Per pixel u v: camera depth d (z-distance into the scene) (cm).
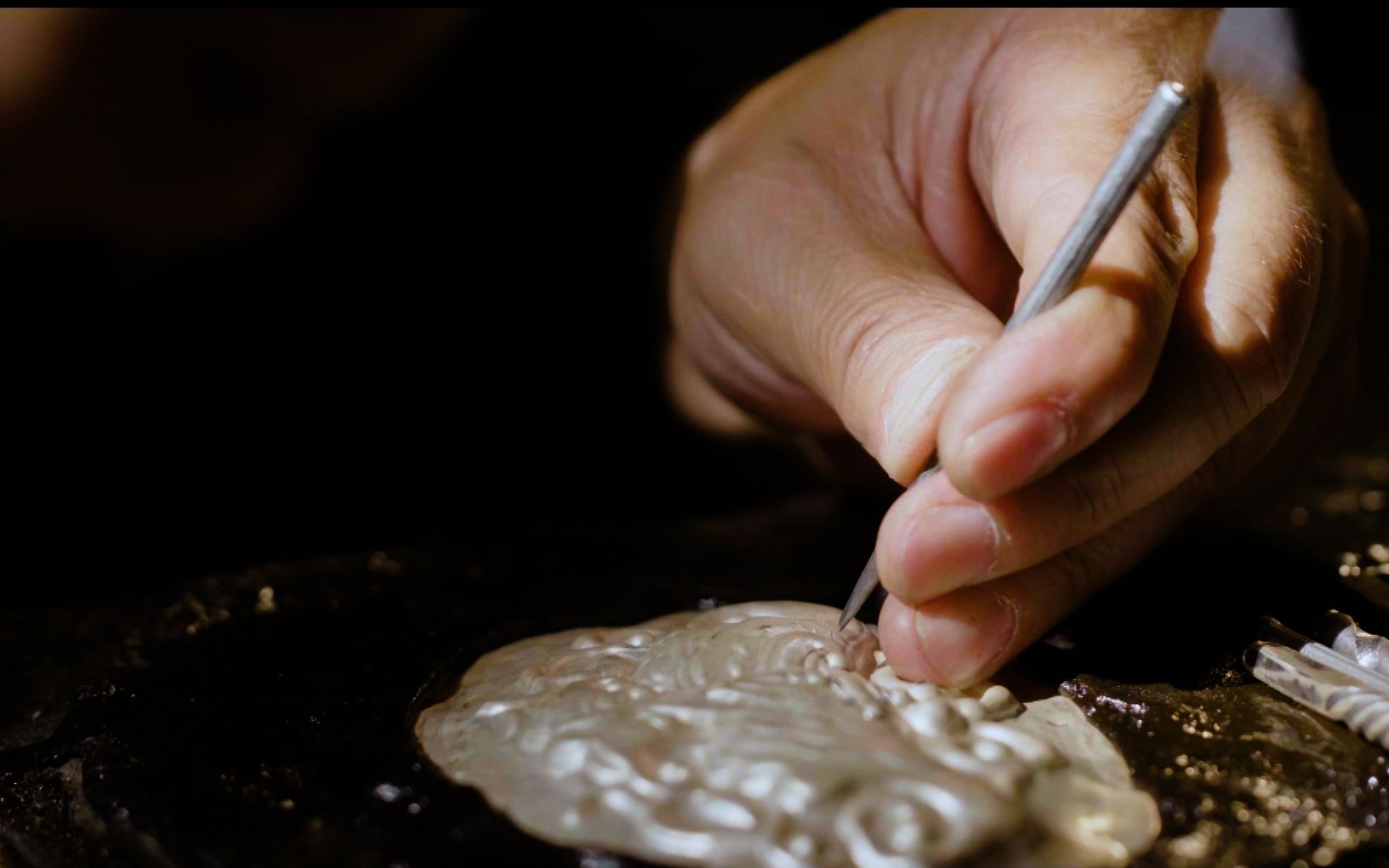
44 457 64
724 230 44
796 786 32
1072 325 33
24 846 33
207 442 66
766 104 53
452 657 38
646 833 32
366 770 34
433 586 42
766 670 35
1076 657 37
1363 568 42
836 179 42
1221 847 32
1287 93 42
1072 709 35
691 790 32
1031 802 32
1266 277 36
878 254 40
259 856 32
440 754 35
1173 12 42
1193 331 35
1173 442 35
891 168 42
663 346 70
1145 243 34
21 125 59
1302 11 93
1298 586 40
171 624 40
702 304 47
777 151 44
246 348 70
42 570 57
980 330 36
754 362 46
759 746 33
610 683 35
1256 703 35
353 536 63
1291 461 44
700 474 69
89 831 33
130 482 64
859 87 44
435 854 32
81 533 60
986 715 35
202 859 32
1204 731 35
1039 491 34
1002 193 38
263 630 40
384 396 71
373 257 71
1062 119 38
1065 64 40
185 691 37
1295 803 33
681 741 33
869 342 37
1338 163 84
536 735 34
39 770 35
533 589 42
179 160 64
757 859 32
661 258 63
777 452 67
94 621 41
